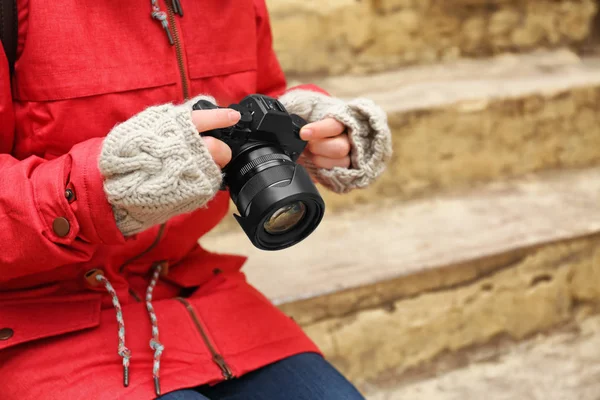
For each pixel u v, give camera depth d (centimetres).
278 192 58
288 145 65
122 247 73
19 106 66
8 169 59
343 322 120
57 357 65
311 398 69
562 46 182
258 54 86
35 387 63
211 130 60
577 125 162
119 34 67
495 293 132
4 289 68
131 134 55
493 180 159
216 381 69
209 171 58
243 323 75
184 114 57
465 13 170
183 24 71
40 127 66
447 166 154
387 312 123
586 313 142
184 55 71
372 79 161
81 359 65
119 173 56
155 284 79
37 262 59
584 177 162
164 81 70
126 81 67
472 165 156
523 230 137
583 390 124
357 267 124
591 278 140
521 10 175
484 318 133
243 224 60
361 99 73
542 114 158
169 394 64
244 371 71
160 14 67
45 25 63
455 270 126
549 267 135
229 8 74
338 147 71
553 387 125
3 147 67
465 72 167
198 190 57
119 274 75
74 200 58
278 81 92
